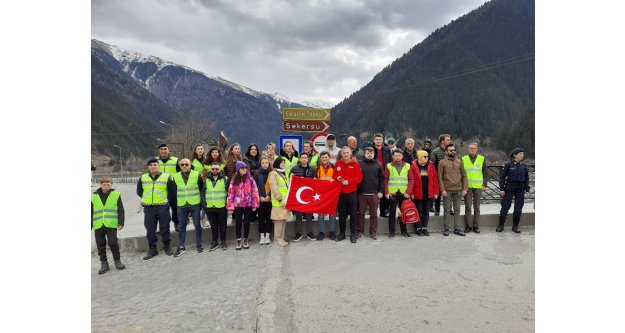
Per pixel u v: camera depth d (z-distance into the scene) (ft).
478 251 18.99
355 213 21.65
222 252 20.48
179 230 20.89
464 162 23.62
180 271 17.44
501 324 10.92
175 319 11.93
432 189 22.68
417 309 12.01
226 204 20.98
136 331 11.15
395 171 22.39
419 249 19.53
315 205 21.66
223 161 23.65
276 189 21.20
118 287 15.58
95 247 22.33
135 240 21.97
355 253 18.92
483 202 32.81
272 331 10.87
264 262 18.01
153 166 20.54
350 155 21.81
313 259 17.95
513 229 23.68
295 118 30.66
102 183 18.17
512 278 14.76
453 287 13.87
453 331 10.56
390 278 14.94
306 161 22.84
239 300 13.29
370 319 11.38
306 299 13.00
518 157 23.03
